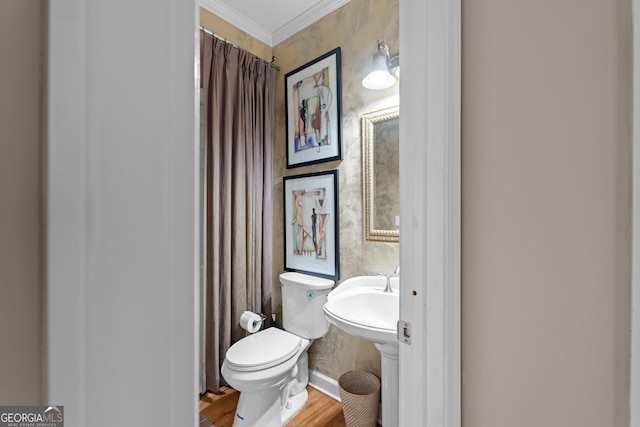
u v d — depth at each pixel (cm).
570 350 63
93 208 18
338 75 181
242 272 196
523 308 69
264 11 197
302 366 188
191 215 22
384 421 138
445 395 73
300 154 202
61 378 17
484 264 75
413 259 78
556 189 65
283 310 196
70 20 17
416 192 77
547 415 66
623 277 57
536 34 67
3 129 16
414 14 77
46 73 17
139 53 20
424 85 76
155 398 20
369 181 169
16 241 17
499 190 72
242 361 147
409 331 79
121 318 19
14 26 16
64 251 17
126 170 19
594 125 60
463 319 78
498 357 72
